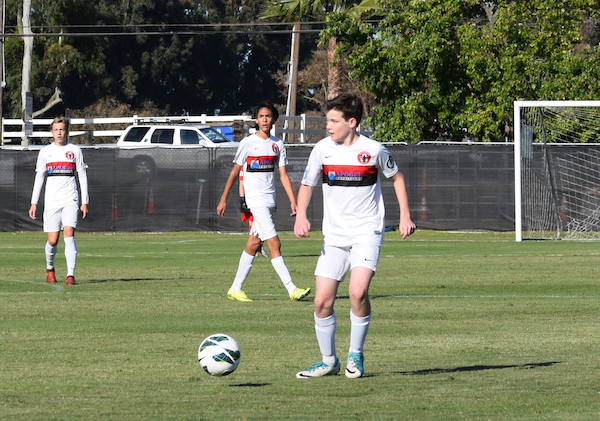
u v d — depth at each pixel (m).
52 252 43.62
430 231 84.50
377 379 20.77
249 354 24.34
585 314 32.56
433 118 100.44
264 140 36.91
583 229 82.25
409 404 18.17
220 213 37.84
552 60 94.62
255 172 36.88
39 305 35.44
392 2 100.44
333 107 20.31
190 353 24.62
